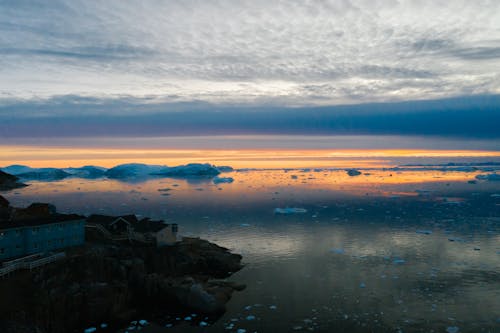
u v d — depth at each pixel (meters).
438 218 100.06
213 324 39.25
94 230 55.50
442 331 37.28
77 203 136.75
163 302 44.38
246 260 62.22
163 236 56.94
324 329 37.94
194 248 61.06
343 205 128.50
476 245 70.25
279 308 43.06
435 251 66.38
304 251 67.44
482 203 128.62
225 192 175.38
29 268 39.16
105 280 42.78
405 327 38.16
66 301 37.50
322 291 48.03
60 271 39.88
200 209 120.88
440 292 47.22
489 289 48.03
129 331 37.66
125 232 55.12
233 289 48.62
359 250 67.81
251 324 39.22
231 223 95.12
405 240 74.94
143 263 47.50
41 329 33.97
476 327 38.00
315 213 111.44
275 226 90.81
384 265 58.75
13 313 32.75
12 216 60.28
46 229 45.44
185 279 46.88
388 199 143.00
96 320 39.09
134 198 152.25
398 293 47.03
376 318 40.25
